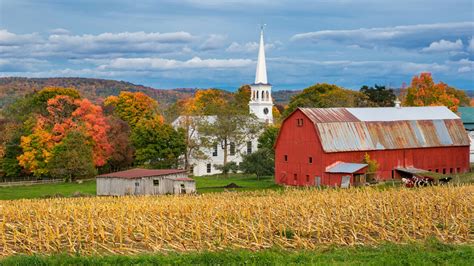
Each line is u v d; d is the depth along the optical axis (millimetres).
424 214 41875
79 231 37750
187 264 29688
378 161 89375
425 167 93562
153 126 109500
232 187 88312
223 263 29891
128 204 53406
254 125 116938
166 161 109812
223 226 38844
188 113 123500
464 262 28906
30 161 104375
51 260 30766
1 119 122500
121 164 116375
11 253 34656
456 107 142125
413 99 144625
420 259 29656
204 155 112625
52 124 108500
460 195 53906
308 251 33438
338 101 150000
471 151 108562
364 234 37812
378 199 51625
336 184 79000
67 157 101875
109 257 31281
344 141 87375
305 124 88188
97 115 110188
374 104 158875
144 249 35844
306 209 45844
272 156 105375
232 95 199875
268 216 42094
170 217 44562
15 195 82375
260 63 143625
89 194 81188
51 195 80438
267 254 31281
